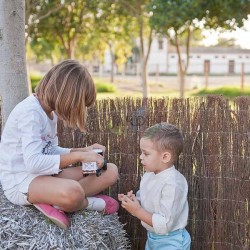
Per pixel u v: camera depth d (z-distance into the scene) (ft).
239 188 10.78
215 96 10.88
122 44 78.59
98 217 9.48
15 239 8.79
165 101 11.23
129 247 10.76
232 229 10.92
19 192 9.26
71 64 9.18
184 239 9.82
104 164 9.88
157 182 9.83
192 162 11.07
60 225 8.96
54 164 9.04
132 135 11.35
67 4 39.11
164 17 31.58
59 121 11.55
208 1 31.07
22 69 11.46
